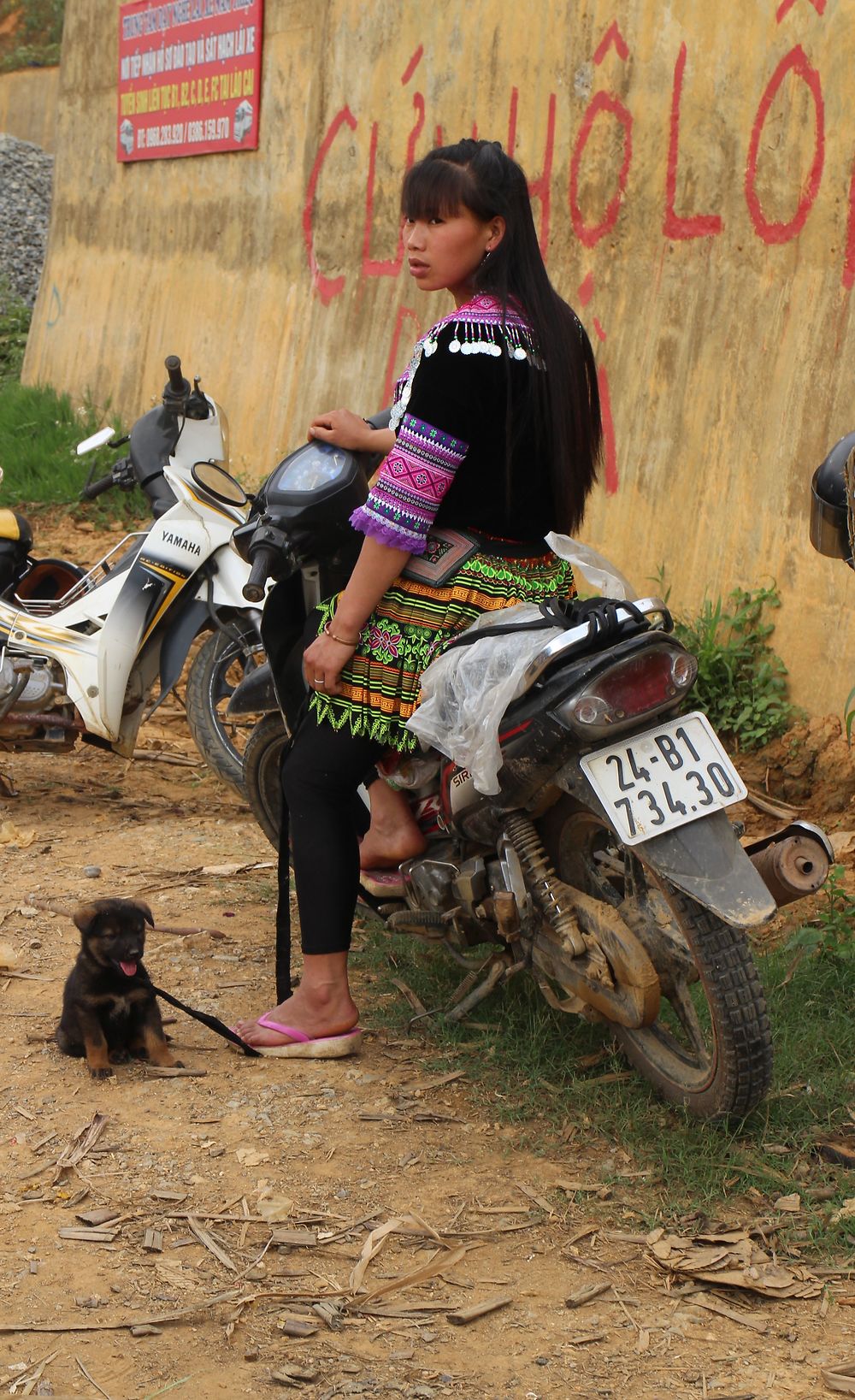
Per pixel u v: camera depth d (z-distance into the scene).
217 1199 2.94
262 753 4.53
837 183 5.80
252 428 10.44
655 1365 2.45
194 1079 3.50
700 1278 2.68
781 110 6.05
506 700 3.09
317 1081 3.48
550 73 7.44
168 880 4.97
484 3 8.01
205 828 5.66
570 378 3.29
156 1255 2.75
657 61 6.70
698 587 6.40
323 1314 2.56
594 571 3.20
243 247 10.81
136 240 12.45
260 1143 3.17
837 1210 2.88
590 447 3.39
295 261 10.16
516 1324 2.56
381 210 9.13
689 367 6.52
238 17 10.61
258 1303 2.60
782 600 6.02
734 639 6.11
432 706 3.24
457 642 3.27
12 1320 2.53
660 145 6.69
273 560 3.49
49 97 23.58
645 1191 2.99
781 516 6.03
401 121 8.85
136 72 12.28
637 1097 3.34
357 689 3.39
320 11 9.70
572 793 3.15
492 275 3.28
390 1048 3.66
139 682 5.63
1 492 11.23
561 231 7.32
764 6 6.12
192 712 5.70
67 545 10.12
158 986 4.05
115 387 12.53
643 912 3.29
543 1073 3.47
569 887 3.33
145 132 12.18
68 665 5.50
